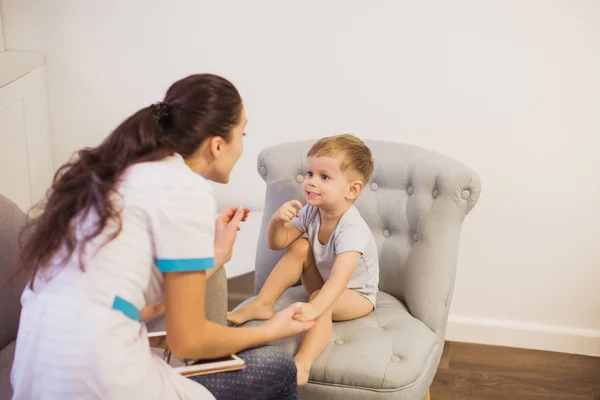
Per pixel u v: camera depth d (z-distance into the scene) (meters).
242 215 1.79
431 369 1.93
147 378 1.38
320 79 2.59
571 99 2.46
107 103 2.72
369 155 2.00
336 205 1.96
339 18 2.51
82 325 1.33
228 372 1.54
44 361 1.35
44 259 1.38
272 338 1.60
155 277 1.44
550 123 2.49
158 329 1.75
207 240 1.41
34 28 2.65
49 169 2.79
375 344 1.89
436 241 2.04
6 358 1.72
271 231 2.01
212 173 1.54
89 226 1.36
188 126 1.45
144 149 1.44
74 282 1.36
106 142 1.48
